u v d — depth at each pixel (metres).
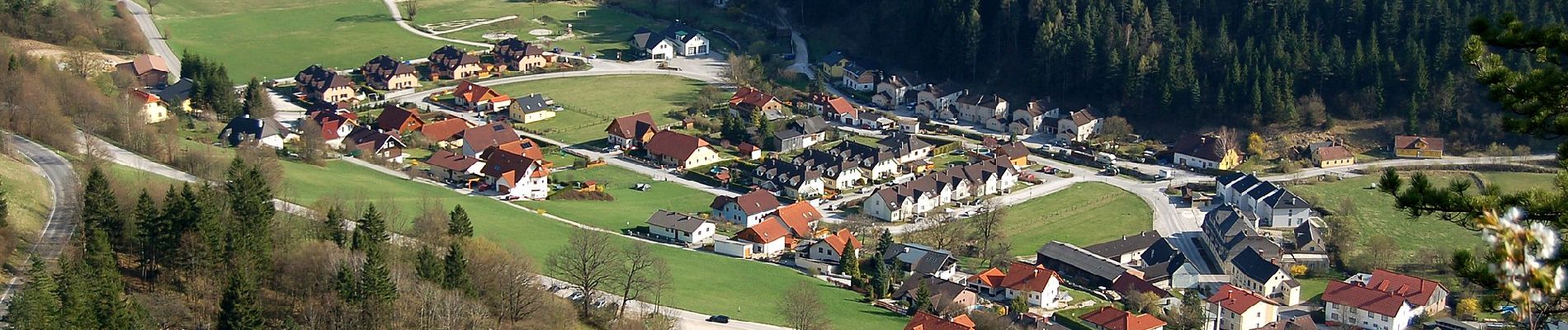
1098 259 147.62
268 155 167.12
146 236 99.31
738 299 125.94
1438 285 134.38
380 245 110.00
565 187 179.75
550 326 105.19
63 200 121.38
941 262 142.00
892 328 120.19
